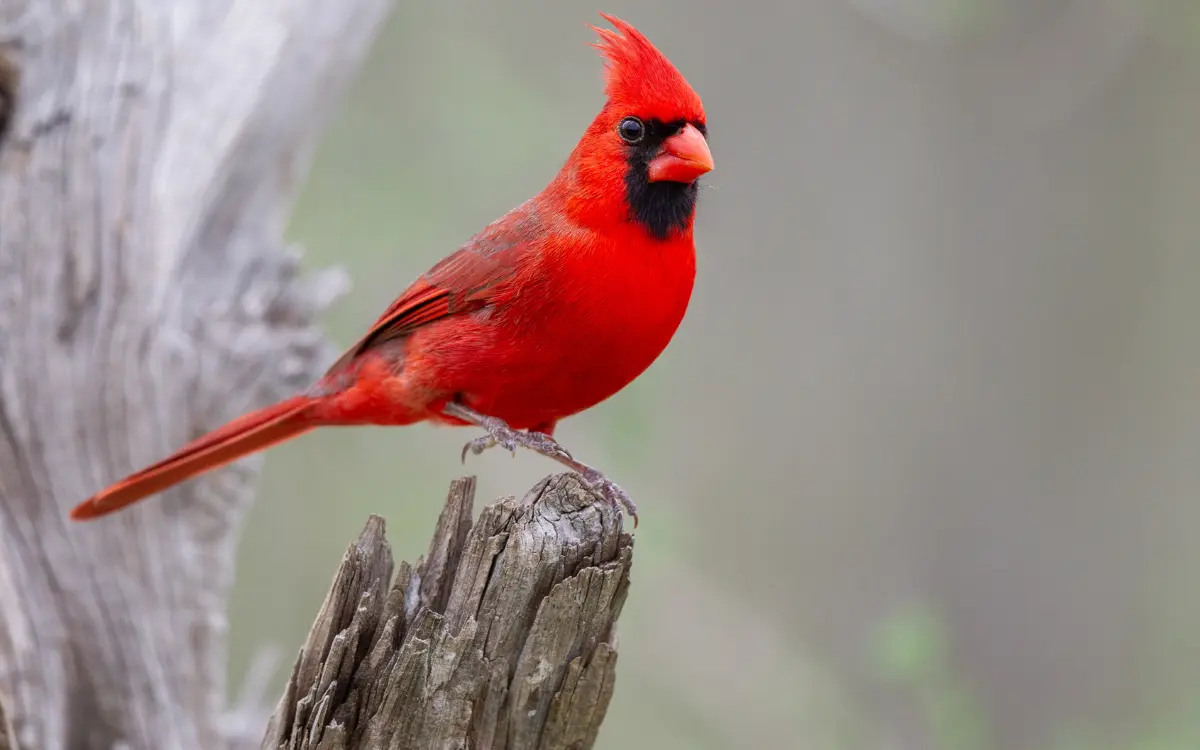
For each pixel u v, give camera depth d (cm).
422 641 489
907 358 1418
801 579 1412
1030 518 1395
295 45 902
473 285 626
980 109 1382
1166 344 1364
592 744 512
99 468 725
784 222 1434
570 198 617
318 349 855
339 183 1212
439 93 1255
